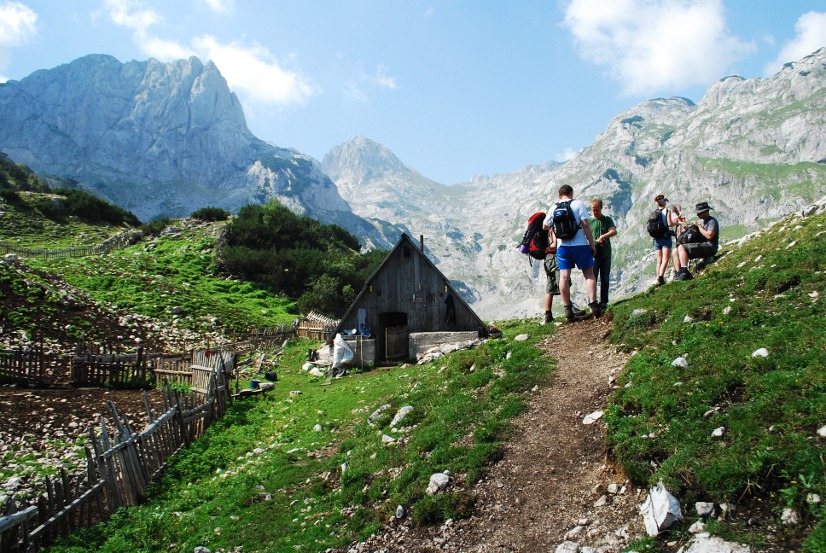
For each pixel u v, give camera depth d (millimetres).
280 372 28484
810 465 5227
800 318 8359
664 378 8406
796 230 13195
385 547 7785
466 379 13008
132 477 12195
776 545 4824
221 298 52656
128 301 39781
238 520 10148
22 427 16422
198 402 17797
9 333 26188
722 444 6355
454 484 8664
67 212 93812
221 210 89000
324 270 68250
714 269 13398
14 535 8828
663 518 5703
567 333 13641
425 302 28844
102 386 22125
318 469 11945
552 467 8156
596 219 15297
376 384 19844
